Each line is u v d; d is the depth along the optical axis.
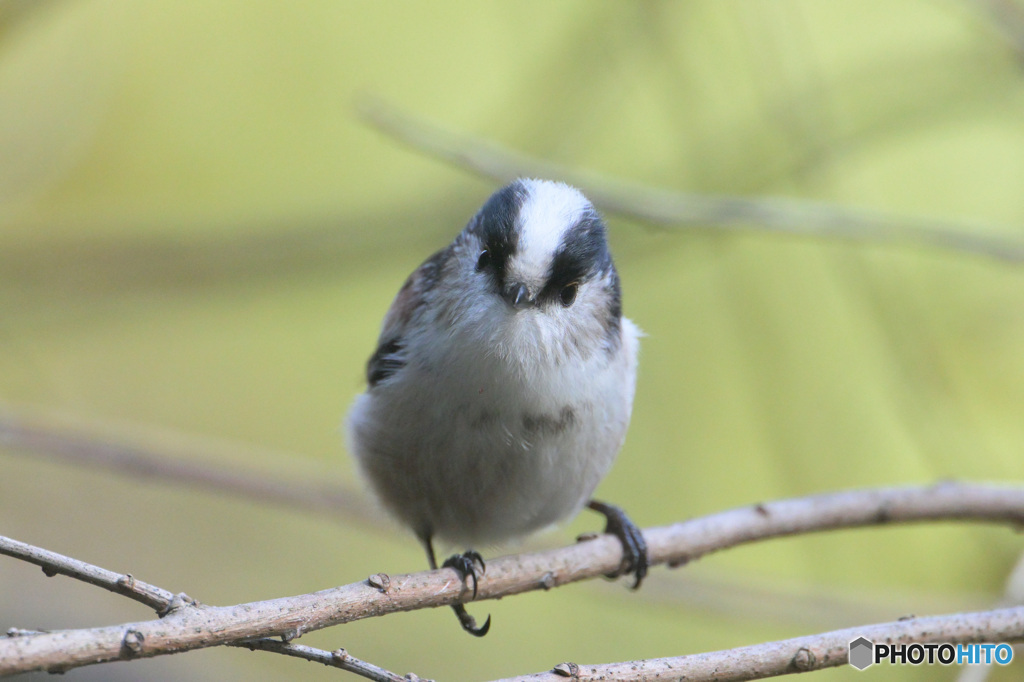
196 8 14.67
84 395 13.38
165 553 12.15
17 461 12.37
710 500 12.34
